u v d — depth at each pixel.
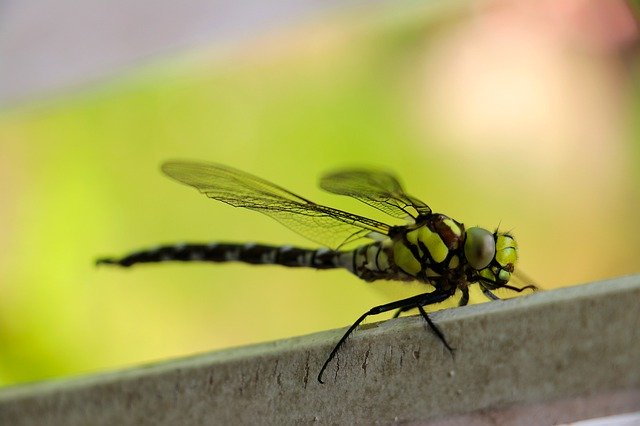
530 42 0.45
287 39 0.44
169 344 0.43
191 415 0.36
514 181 0.44
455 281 0.38
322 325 0.43
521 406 0.35
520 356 0.35
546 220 0.43
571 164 0.44
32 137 0.45
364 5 0.44
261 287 0.43
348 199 0.43
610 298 0.34
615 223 0.43
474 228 0.38
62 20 0.44
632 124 0.44
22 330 0.43
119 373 0.36
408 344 0.35
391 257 0.38
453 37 0.45
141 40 0.44
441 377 0.35
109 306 0.44
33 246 0.44
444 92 0.44
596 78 0.45
